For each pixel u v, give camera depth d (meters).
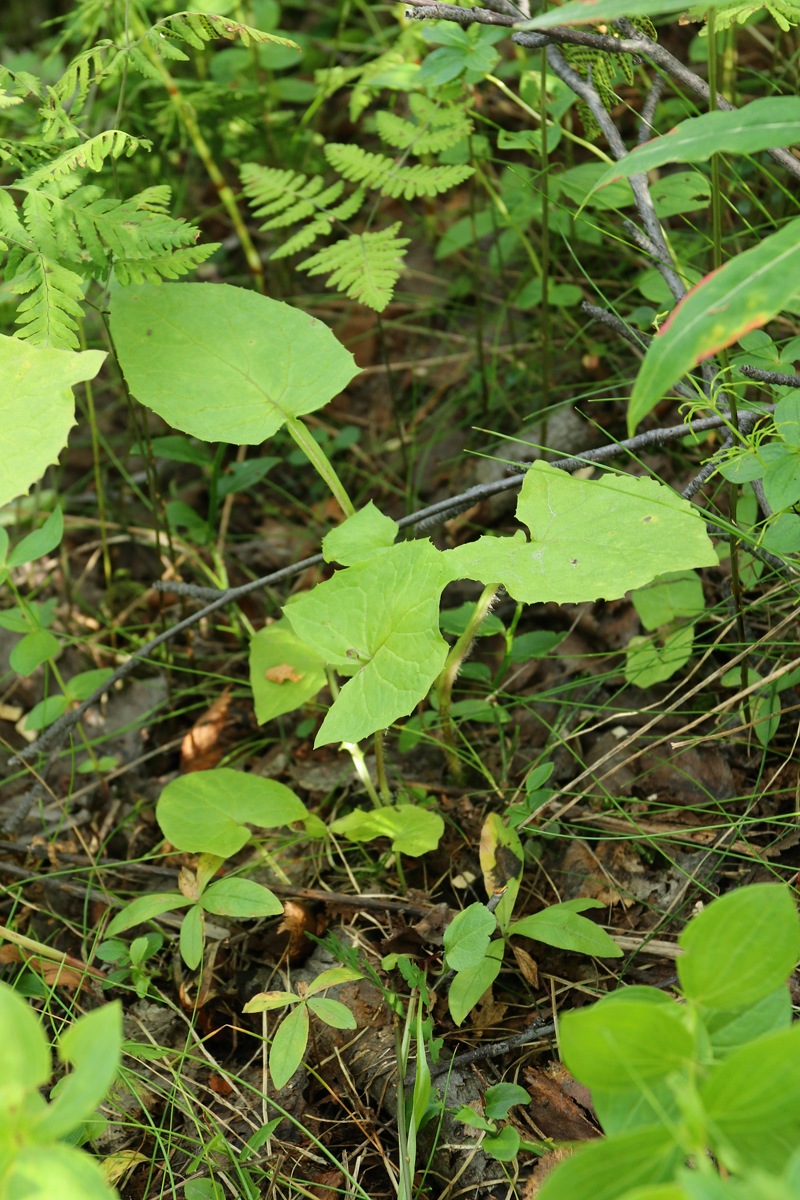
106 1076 0.86
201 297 1.12
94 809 1.19
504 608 1.23
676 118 1.31
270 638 1.15
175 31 1.09
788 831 1.09
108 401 1.39
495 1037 1.05
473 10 1.06
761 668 1.13
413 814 1.09
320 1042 1.05
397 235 1.43
